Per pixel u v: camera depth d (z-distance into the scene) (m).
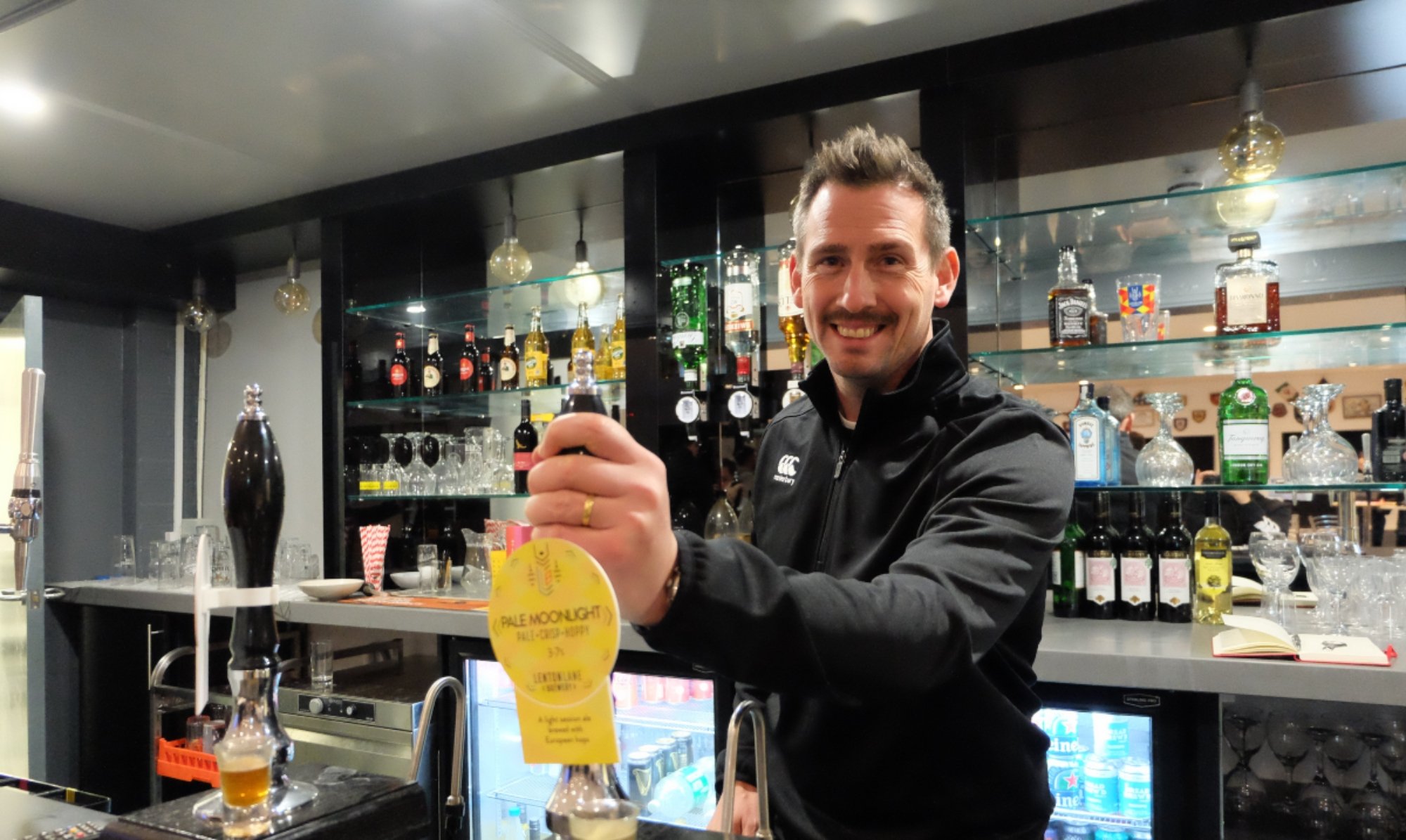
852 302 1.10
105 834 0.69
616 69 2.31
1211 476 2.36
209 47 2.17
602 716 0.49
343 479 3.10
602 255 3.15
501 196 3.02
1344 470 1.99
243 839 0.65
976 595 0.78
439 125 2.66
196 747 2.71
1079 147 2.44
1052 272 2.49
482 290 3.19
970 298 2.19
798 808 1.10
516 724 2.72
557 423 0.57
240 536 0.69
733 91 2.46
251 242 3.46
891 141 1.14
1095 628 2.02
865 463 1.18
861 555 1.15
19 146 2.75
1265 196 2.11
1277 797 1.86
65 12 1.99
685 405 2.55
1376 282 2.18
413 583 3.10
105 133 2.68
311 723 2.58
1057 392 2.52
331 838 0.69
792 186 2.76
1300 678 1.57
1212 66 2.09
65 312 3.69
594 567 0.49
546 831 2.68
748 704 0.82
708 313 2.76
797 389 2.53
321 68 2.29
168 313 3.98
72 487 3.68
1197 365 2.38
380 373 3.33
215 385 4.04
